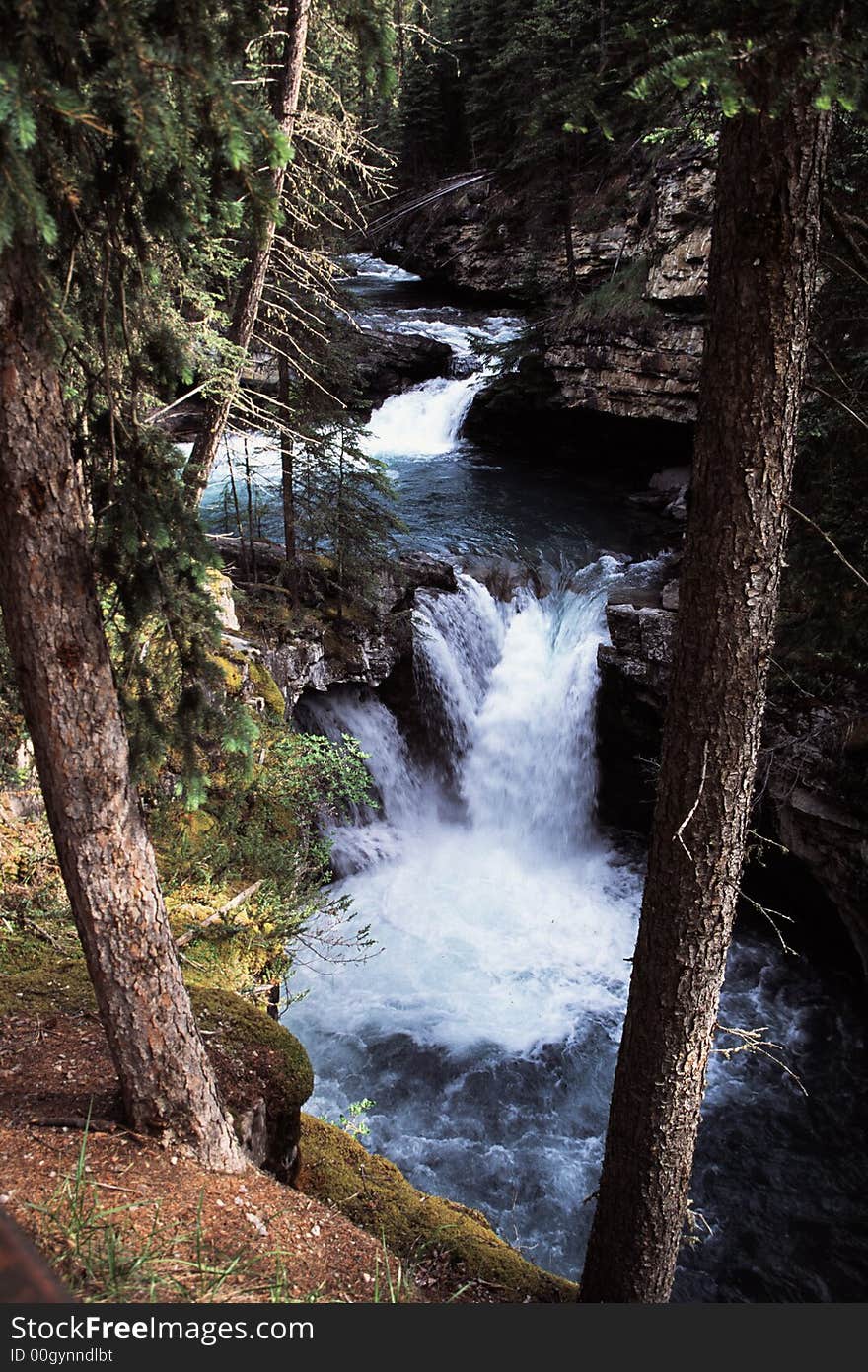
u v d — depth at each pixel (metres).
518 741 16.66
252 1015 6.52
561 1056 11.60
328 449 14.02
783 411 3.96
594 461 24.23
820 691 11.84
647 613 14.66
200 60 2.94
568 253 25.48
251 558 14.56
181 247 4.12
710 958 4.75
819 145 3.60
